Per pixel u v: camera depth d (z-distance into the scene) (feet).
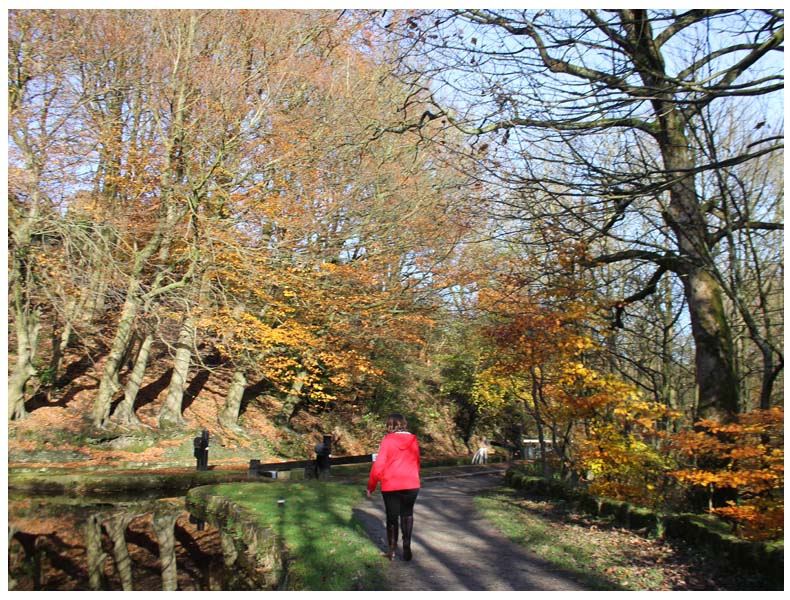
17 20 48.67
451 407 108.06
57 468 49.85
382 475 23.16
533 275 36.09
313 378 69.92
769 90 21.26
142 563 27.61
